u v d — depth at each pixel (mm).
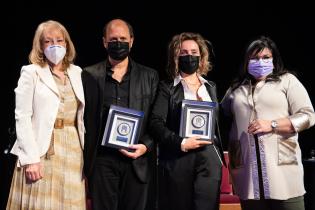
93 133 3203
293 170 3229
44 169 3082
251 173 3246
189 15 5754
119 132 3199
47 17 5520
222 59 5793
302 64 5762
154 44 5699
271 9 5793
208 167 3223
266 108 3250
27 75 3109
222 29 5777
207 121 3230
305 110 3225
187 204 3219
